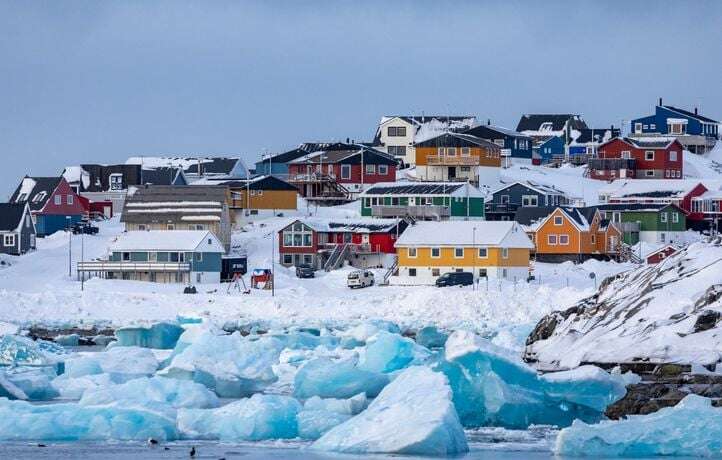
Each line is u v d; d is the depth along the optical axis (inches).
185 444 3228.3
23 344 4758.9
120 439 3280.0
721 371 3609.7
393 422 3080.7
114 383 4121.6
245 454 3078.2
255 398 3410.4
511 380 3393.2
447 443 3009.4
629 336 4018.2
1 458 3048.7
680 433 2979.8
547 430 3319.4
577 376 3417.8
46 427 3314.5
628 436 2989.7
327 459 2999.5
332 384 3902.6
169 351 5393.7
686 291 4271.7
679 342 3814.0
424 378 3198.8
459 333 3447.3
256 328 6338.6
